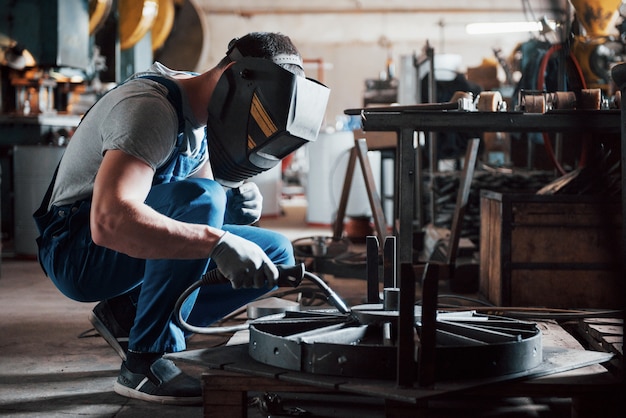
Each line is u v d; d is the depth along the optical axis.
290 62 1.67
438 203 4.56
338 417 1.76
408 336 1.32
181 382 1.93
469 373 1.37
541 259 3.06
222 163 1.76
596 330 1.97
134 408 1.90
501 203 3.05
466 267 3.74
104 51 7.17
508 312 2.29
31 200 5.20
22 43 5.89
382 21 14.70
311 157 7.64
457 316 1.70
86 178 1.85
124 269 1.88
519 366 1.42
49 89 6.13
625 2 4.35
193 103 1.79
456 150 5.32
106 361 2.39
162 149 1.69
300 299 3.11
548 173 4.44
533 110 2.74
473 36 16.19
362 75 17.20
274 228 7.49
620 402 1.37
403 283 1.32
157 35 8.16
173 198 1.81
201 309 2.10
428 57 4.77
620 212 3.02
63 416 1.84
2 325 2.99
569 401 1.86
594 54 4.38
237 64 1.66
